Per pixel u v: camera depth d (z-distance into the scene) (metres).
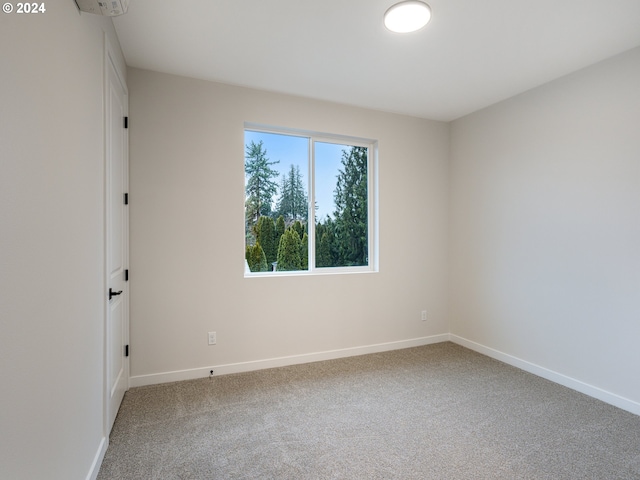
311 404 2.44
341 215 3.62
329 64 2.62
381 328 3.65
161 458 1.83
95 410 1.69
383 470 1.75
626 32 2.17
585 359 2.64
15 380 0.93
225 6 1.92
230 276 2.98
